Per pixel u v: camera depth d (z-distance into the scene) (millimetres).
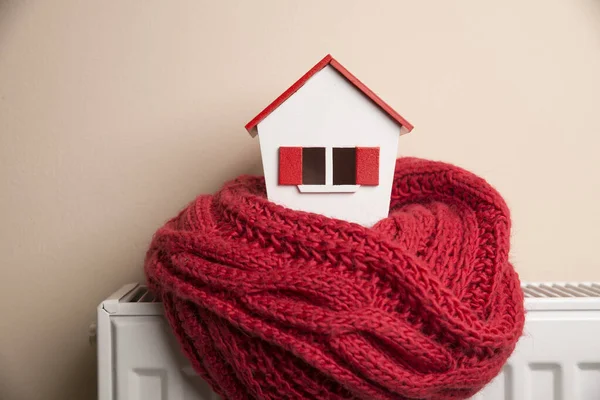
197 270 456
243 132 710
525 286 659
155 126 707
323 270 434
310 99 497
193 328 480
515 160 724
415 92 716
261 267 440
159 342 534
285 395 443
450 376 422
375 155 500
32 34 694
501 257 481
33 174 702
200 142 709
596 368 558
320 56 709
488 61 717
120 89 703
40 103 699
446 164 563
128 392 534
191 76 706
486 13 716
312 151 563
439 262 468
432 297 425
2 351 705
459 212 535
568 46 718
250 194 511
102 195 707
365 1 710
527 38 716
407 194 589
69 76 699
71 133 703
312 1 708
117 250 709
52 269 706
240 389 484
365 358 409
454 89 717
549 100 721
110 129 705
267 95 709
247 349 451
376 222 500
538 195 726
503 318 458
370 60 713
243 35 706
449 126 720
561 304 549
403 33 714
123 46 700
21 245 704
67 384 710
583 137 725
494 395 557
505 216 507
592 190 727
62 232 706
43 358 708
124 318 535
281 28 707
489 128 721
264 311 425
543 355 549
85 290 708
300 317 414
